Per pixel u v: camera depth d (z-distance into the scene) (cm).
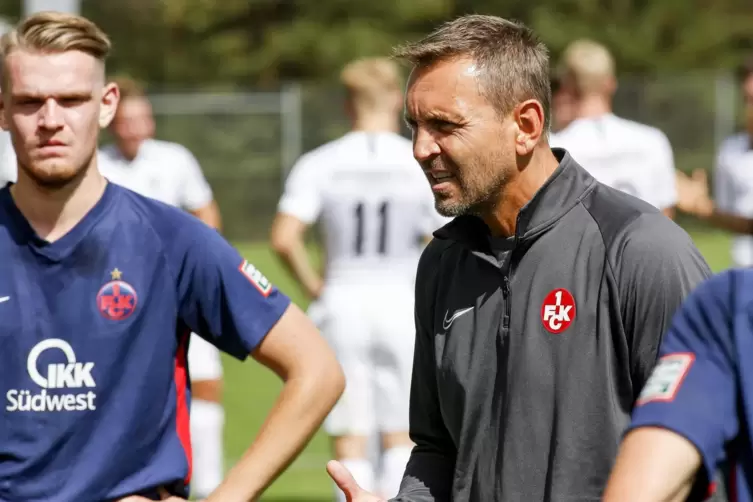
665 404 686
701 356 695
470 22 1041
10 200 1098
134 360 1084
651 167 2280
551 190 1024
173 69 11381
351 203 2242
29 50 1063
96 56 1091
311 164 2275
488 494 1028
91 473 1063
